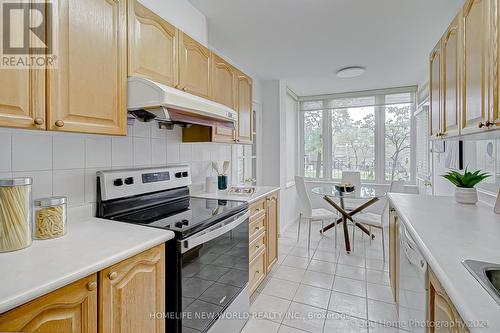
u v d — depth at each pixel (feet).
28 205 3.28
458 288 2.43
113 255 3.03
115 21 4.00
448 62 5.23
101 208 4.71
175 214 5.09
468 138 5.66
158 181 5.79
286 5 6.25
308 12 6.53
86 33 3.57
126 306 3.22
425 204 6.18
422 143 12.11
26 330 2.30
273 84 12.35
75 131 3.43
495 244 3.51
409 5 6.19
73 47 3.40
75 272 2.61
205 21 6.80
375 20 6.90
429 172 11.03
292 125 15.02
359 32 7.55
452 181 6.54
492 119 3.43
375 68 10.59
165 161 6.49
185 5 6.18
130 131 5.52
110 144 5.06
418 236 3.84
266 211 7.82
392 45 8.43
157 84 4.11
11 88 2.82
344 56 9.34
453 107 4.95
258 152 12.39
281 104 12.54
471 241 3.63
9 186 3.10
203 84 6.19
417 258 3.76
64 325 2.59
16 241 3.13
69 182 4.34
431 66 6.63
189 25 6.30
